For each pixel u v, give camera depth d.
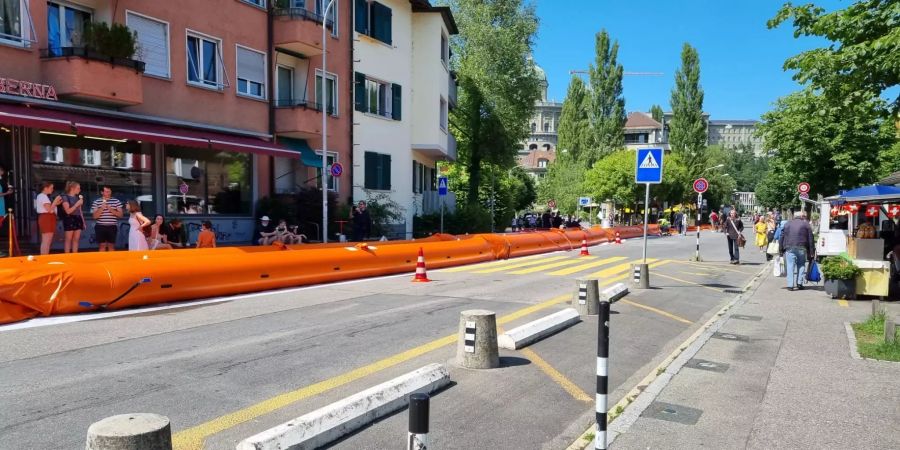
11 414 4.88
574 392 5.94
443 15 30.91
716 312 10.93
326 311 9.83
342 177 25.12
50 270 9.11
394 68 28.25
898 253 13.01
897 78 7.61
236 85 20.27
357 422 4.73
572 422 5.15
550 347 7.68
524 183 75.38
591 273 16.25
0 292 8.47
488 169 43.34
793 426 5.02
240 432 4.62
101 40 14.91
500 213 45.59
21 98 13.70
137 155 17.62
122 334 7.91
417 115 30.20
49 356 6.71
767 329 8.98
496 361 6.66
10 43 13.96
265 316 9.34
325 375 6.17
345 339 7.79
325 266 13.75
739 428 4.98
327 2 24.03
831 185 28.25
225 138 18.09
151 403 5.21
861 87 7.95
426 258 17.03
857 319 9.82
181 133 16.59
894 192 14.68
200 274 11.05
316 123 22.47
